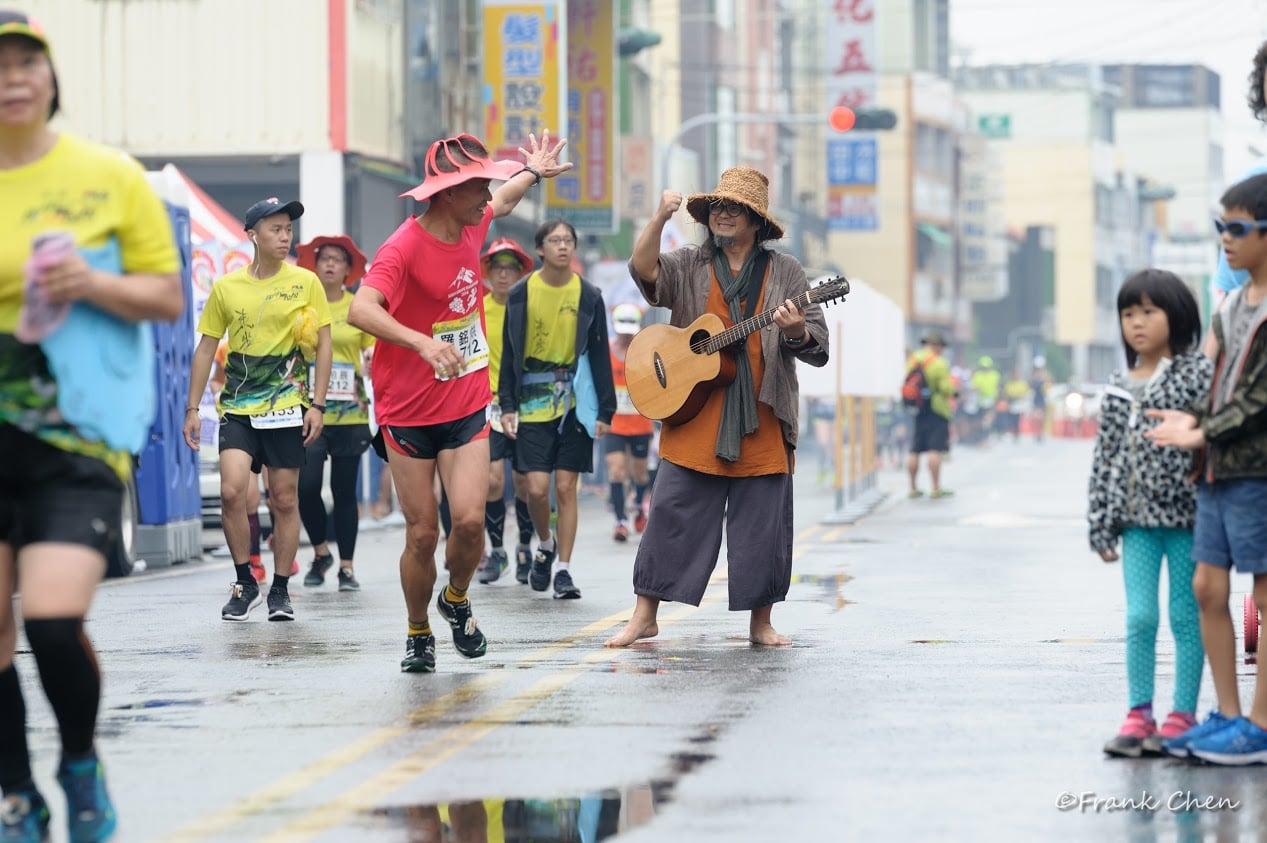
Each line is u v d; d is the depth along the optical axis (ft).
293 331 102.12
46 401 48.11
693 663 80.23
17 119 48.19
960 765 56.85
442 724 64.90
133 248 49.24
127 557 131.64
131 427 49.26
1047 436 651.25
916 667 78.23
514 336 113.29
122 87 232.32
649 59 448.24
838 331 196.44
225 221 170.40
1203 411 58.54
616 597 113.19
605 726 63.98
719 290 86.38
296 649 86.99
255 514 136.98
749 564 86.02
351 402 120.16
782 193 612.70
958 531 173.06
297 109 231.91
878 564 134.82
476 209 73.97
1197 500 58.44
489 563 124.36
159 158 233.14
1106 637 88.79
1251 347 56.65
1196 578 58.44
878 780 54.75
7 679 49.75
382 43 243.40
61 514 48.19
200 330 103.04
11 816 49.42
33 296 46.62
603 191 313.32
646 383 86.38
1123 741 58.23
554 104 267.59
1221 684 58.59
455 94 268.82
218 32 231.91
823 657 82.02
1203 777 55.21
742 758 58.08
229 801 52.90
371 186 253.85
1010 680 74.18
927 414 237.25
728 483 86.79
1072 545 154.40
